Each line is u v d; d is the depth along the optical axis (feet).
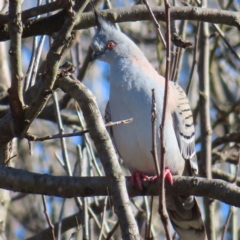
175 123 34.06
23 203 50.42
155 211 41.47
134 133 32.58
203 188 27.17
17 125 27.25
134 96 32.55
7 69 45.88
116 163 24.18
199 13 35.04
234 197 26.58
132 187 29.30
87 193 27.02
